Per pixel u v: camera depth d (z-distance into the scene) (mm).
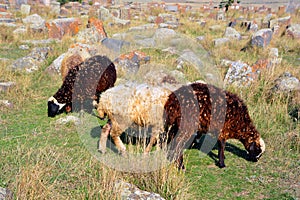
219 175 5227
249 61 11719
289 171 5344
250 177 5172
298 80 8477
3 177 4809
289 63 11852
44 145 5867
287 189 4879
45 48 11727
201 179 5094
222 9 28797
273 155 5820
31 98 8219
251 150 5441
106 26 18938
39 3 26453
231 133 5344
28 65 10234
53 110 7102
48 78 9664
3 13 21750
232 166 5484
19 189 4199
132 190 4398
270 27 19641
